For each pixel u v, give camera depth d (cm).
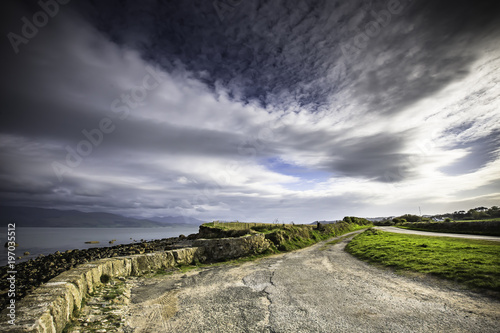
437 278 979
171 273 1378
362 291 924
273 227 3005
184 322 688
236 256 1947
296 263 1623
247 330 626
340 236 4150
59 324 579
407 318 651
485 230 2555
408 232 3319
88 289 886
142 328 653
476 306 691
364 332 588
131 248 3416
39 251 3991
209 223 3275
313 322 659
